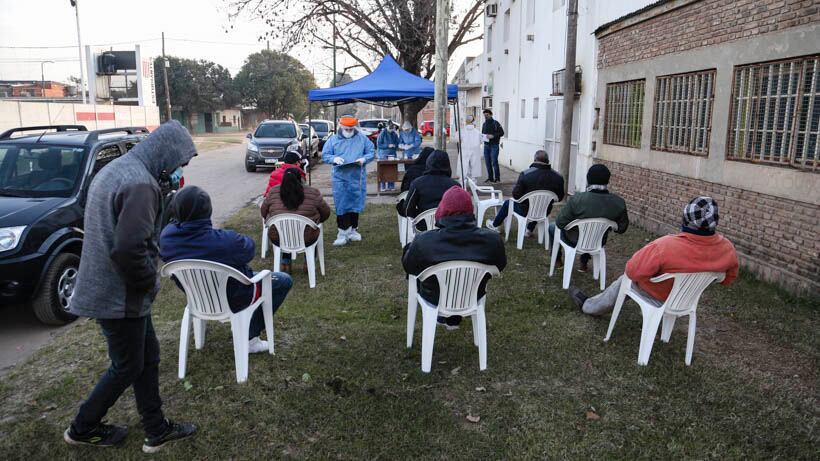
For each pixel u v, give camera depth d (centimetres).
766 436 331
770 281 582
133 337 290
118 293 279
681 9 752
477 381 398
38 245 508
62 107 2495
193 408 361
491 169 1438
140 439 331
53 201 553
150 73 4159
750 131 626
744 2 625
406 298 573
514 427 343
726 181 661
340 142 774
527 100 1568
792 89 561
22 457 316
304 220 593
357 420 350
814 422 344
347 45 2067
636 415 354
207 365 416
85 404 306
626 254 722
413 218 621
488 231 397
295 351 441
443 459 314
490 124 1416
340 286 611
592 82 1039
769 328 482
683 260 390
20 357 468
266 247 737
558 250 643
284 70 6200
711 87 697
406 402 370
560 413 357
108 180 276
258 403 367
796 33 546
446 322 444
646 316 413
